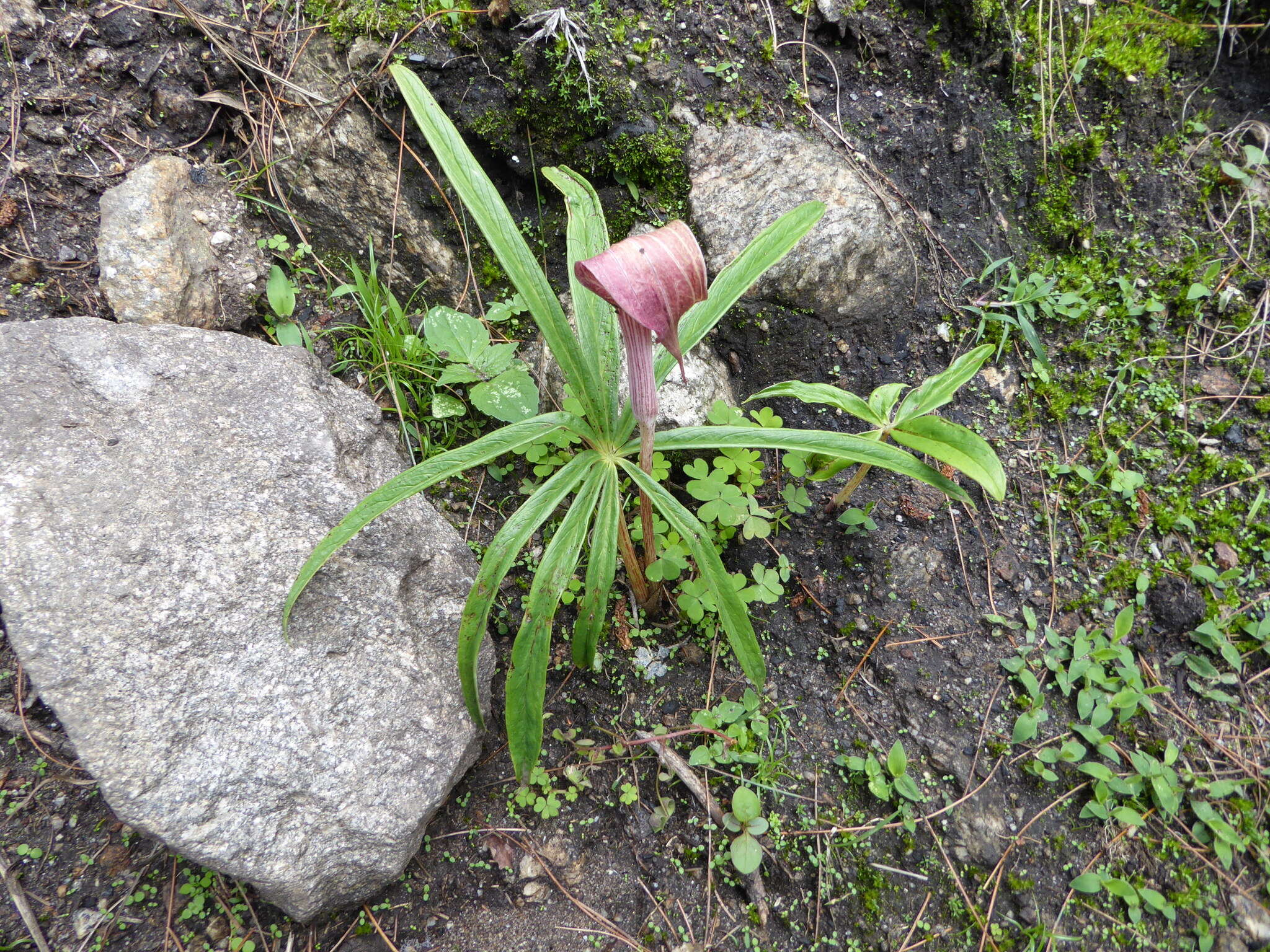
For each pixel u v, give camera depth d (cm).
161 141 86
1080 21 94
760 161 87
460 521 85
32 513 71
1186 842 78
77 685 70
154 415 75
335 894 74
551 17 84
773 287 87
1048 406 88
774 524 86
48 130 83
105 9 85
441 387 87
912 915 76
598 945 76
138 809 70
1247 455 87
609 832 79
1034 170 92
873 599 84
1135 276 91
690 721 81
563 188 76
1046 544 85
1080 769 78
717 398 86
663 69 87
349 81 86
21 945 73
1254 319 90
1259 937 76
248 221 87
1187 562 84
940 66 91
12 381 73
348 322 87
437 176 88
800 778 79
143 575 72
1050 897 77
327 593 75
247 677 72
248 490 75
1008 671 81
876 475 87
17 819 75
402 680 76
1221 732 81
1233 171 93
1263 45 96
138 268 81
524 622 71
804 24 90
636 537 83
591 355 74
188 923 75
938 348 89
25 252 81
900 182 90
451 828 79
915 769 79
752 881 77
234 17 87
